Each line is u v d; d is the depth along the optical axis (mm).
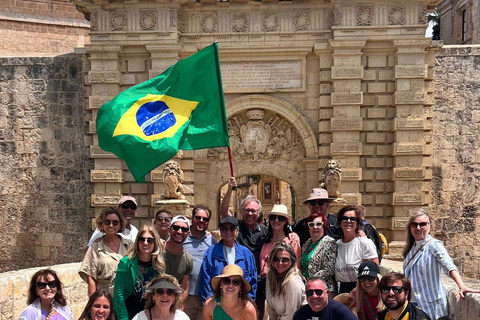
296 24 23516
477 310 8773
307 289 8469
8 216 25359
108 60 23547
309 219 10883
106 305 8930
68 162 25094
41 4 35344
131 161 11375
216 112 11734
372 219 23531
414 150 22859
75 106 25031
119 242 10898
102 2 23109
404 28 22766
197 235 11266
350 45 22828
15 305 11883
